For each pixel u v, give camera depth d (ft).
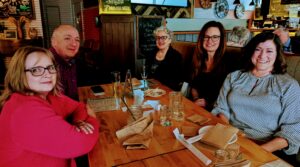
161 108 4.85
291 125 4.42
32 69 3.20
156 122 4.44
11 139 2.94
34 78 3.22
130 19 15.69
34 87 3.27
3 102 3.25
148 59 10.03
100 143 3.67
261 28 21.81
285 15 22.89
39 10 14.43
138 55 16.85
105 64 15.70
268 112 4.80
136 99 5.77
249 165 2.85
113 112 5.01
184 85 7.72
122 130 3.81
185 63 9.95
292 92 4.56
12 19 13.73
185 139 3.73
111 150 3.45
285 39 11.35
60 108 4.22
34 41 14.11
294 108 4.51
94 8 16.87
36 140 2.94
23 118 2.88
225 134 3.60
